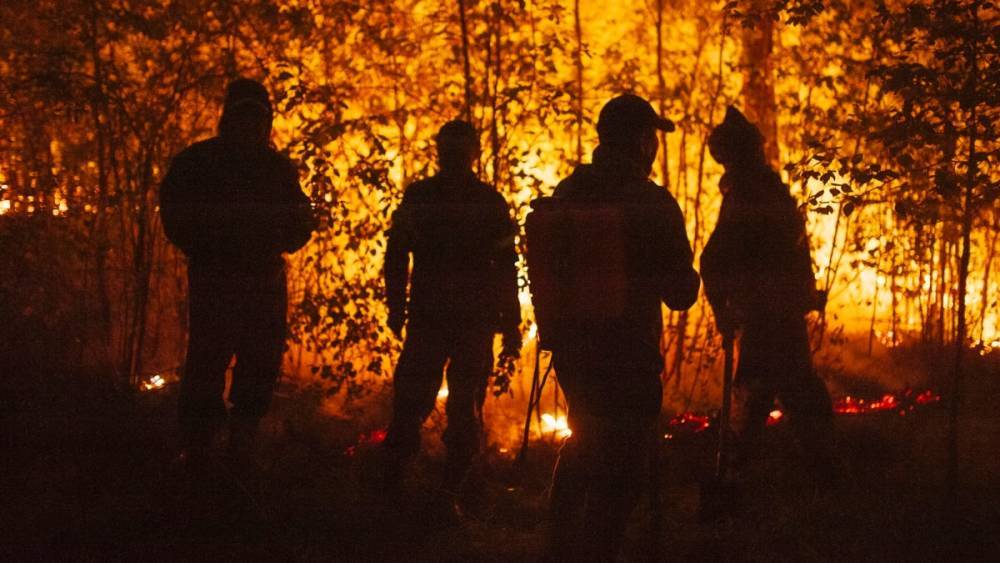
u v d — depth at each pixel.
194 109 13.88
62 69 13.01
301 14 12.88
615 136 8.30
